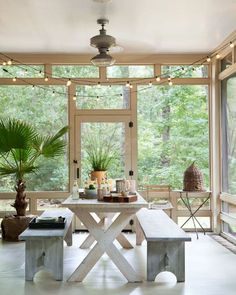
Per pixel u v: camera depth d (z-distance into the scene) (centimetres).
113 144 511
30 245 302
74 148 508
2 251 398
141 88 515
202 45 464
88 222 301
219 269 332
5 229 450
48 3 330
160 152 515
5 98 511
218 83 494
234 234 450
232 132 454
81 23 382
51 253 302
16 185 479
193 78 512
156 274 297
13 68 509
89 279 303
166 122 515
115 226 301
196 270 329
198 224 510
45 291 276
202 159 516
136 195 320
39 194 504
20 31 405
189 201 511
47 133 511
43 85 510
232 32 413
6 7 338
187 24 387
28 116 512
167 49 482
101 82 510
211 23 383
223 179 491
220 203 494
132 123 511
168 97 516
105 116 510
